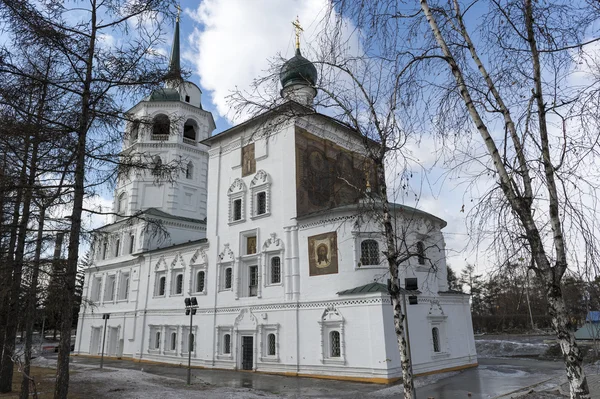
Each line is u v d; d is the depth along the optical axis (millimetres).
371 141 9789
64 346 10758
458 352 26703
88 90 11688
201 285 33438
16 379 22766
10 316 14555
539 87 6855
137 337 37656
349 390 19594
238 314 29156
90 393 18875
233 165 33000
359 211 11312
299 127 29062
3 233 14898
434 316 25469
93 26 11938
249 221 30438
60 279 11547
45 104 11789
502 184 6641
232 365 28578
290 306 26016
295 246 27016
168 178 13703
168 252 36812
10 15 10477
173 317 34625
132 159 13508
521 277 6508
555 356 32969
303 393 19125
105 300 43844
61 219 14031
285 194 28312
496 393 17859
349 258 24344
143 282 38906
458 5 7844
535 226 6480
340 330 23297
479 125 7160
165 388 20516
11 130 11109
